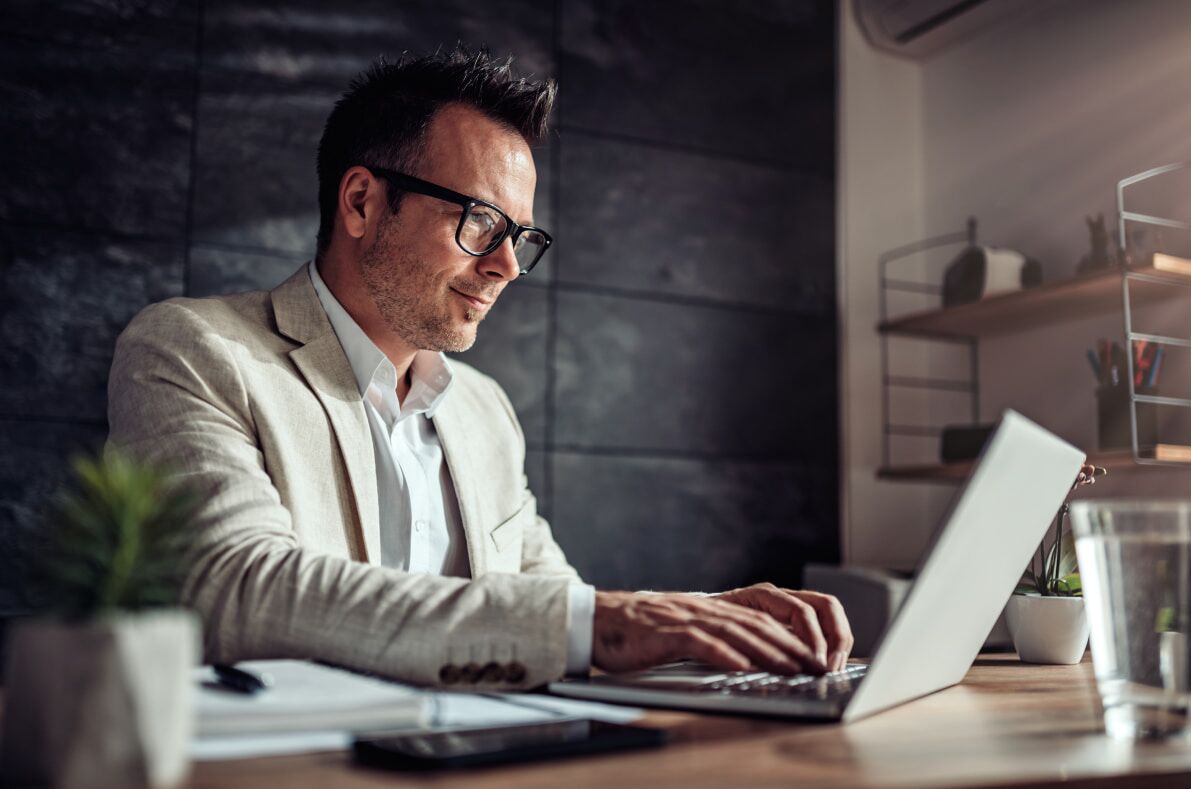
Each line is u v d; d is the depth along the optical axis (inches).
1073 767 22.4
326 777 20.4
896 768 22.0
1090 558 28.1
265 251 107.4
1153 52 112.3
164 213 103.7
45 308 98.5
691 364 126.5
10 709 17.8
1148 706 26.7
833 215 136.8
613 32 126.7
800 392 132.3
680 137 129.1
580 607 33.8
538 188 120.2
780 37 136.6
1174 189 108.2
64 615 18.9
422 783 20.0
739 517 127.2
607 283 122.9
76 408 98.8
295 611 34.4
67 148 100.5
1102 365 104.8
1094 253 108.6
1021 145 127.4
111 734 17.6
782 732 26.6
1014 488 29.4
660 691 30.4
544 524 64.9
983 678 39.8
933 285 139.3
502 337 116.6
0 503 95.1
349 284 58.1
